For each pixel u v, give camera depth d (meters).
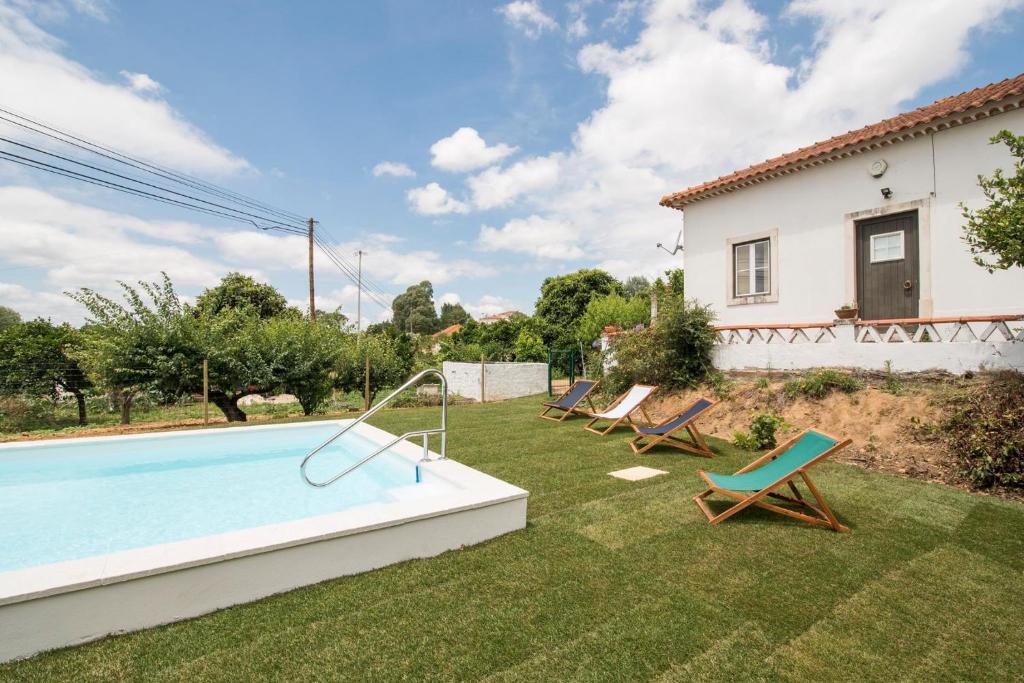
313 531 3.04
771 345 8.46
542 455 6.43
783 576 3.16
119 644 2.39
